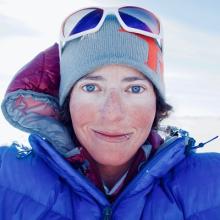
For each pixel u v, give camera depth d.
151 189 0.37
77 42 0.37
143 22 0.38
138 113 0.36
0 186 0.38
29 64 0.41
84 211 0.35
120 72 0.36
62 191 0.37
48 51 0.42
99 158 0.37
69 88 0.38
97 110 0.36
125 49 0.36
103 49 0.36
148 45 0.37
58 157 0.36
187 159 0.39
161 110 0.40
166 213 0.35
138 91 0.37
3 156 0.39
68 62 0.38
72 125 0.39
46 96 0.41
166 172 0.37
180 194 0.37
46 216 0.36
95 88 0.36
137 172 0.38
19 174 0.38
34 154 0.39
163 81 0.40
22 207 0.36
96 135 0.36
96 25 0.37
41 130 0.40
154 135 0.39
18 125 0.40
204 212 0.36
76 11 0.38
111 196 0.38
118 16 0.37
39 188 0.37
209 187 0.37
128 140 0.36
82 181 0.35
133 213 0.35
